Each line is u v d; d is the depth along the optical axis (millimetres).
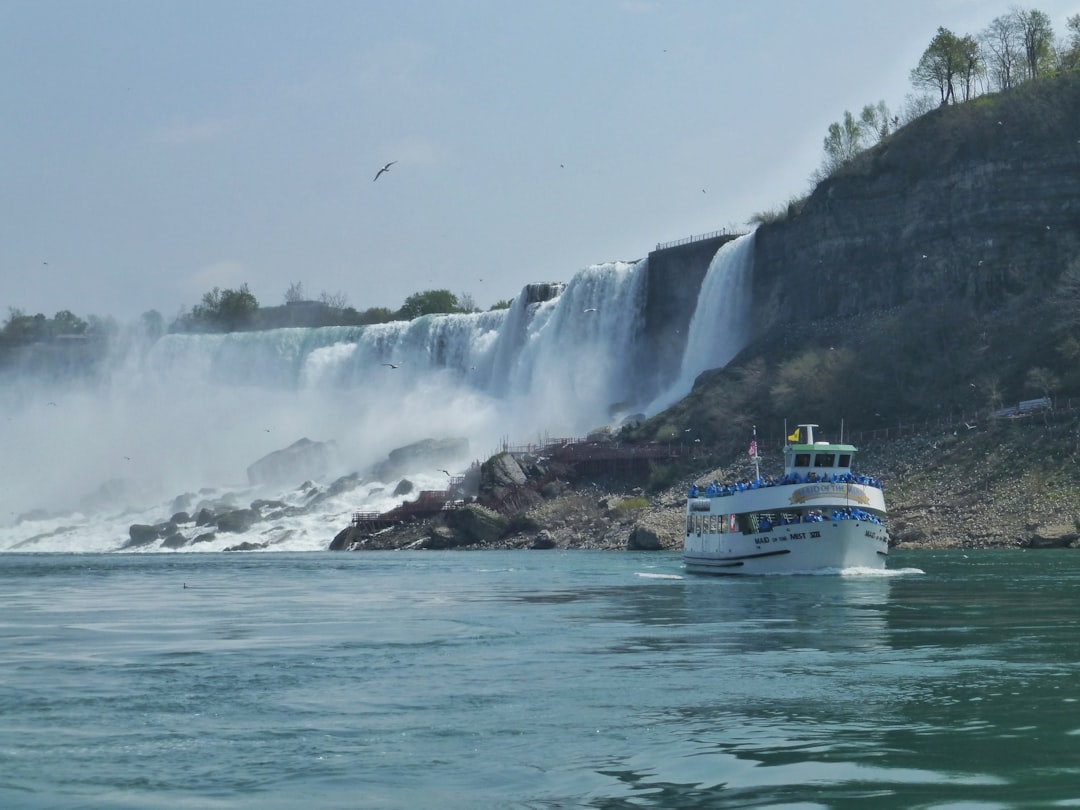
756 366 165500
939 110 170875
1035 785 28203
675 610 64812
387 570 110875
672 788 28906
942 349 152875
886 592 71125
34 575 113625
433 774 30703
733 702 38031
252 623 63219
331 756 32531
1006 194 157750
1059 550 108375
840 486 85688
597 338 199250
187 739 34562
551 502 158625
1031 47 187875
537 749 32781
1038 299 150250
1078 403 131625
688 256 193375
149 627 61906
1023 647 47500
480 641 53156
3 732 35625
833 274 172375
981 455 129000
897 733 33406
